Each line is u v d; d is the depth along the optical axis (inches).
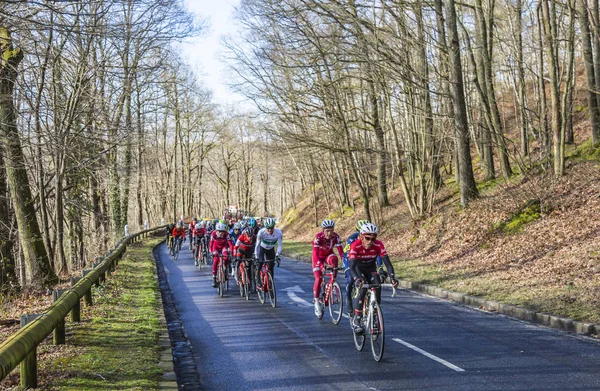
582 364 275.1
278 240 494.9
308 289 597.6
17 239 819.4
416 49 844.6
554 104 744.3
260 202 4084.6
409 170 996.6
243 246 540.4
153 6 501.4
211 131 2493.8
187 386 256.7
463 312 438.0
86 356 284.4
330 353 314.0
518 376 257.6
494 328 372.5
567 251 557.3
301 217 1817.2
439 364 282.5
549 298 430.9
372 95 955.3
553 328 367.2
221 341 354.3
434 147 971.9
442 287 539.5
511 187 803.4
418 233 872.9
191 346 342.0
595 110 820.6
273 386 254.4
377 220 1080.8
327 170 1433.3
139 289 574.9
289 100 943.7
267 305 497.7
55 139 539.8
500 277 540.4
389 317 422.0
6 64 518.9
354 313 326.0
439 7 799.1
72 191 1206.3
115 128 697.0
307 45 833.5
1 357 178.9
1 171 638.5
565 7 784.3
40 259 631.8
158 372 261.3
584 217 621.6
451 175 1194.6
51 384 234.5
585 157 779.4
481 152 974.4
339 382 257.1
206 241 924.0
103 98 729.6
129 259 935.0
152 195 2410.2
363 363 289.4
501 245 660.7
